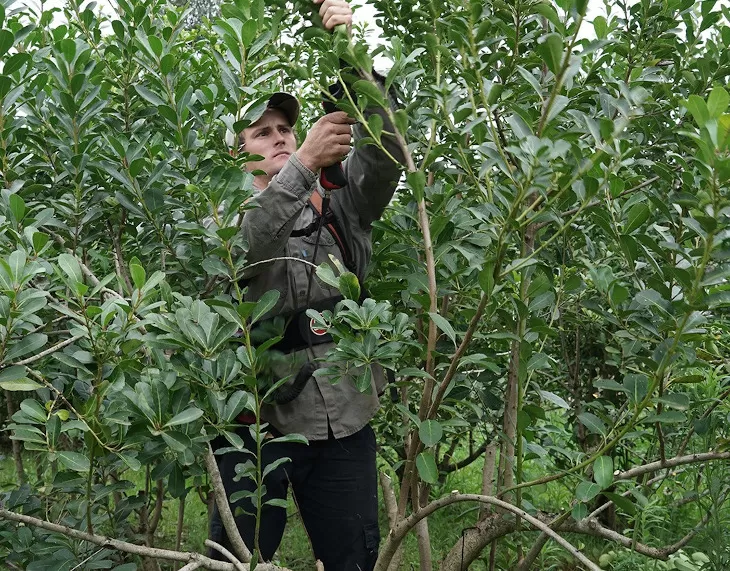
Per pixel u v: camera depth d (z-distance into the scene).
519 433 1.92
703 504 2.13
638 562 2.59
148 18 2.26
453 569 2.20
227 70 1.90
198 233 1.70
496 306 2.02
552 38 1.37
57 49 2.04
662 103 2.18
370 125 1.68
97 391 1.51
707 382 1.94
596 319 2.66
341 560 2.45
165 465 1.75
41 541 1.99
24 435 1.54
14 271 1.49
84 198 2.16
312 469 2.44
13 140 2.14
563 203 1.82
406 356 2.27
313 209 2.34
